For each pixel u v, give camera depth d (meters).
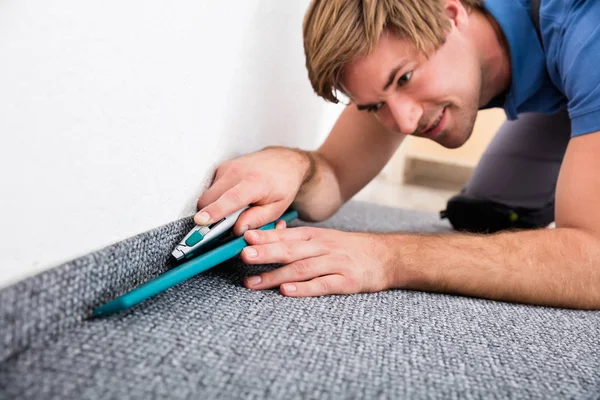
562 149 1.20
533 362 0.46
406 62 0.75
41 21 0.33
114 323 0.43
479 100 0.92
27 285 0.36
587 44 0.71
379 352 0.44
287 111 1.01
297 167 0.74
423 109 0.80
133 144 0.47
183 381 0.36
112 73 0.42
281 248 0.58
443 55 0.79
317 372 0.39
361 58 0.74
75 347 0.38
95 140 0.41
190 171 0.60
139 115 0.47
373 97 0.79
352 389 0.37
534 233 0.66
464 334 0.51
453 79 0.80
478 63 0.85
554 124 1.18
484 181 1.28
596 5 0.72
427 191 2.25
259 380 0.37
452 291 0.63
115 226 0.47
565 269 0.62
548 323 0.57
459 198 1.22
